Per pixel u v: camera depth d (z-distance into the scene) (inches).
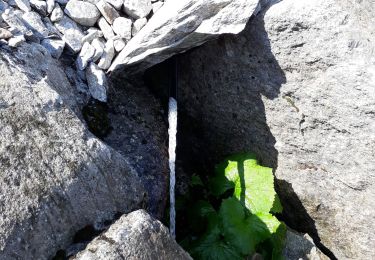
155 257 24.0
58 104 25.1
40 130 24.0
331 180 34.0
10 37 27.4
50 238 23.0
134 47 31.1
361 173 31.9
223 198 36.4
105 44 32.7
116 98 33.9
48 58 29.0
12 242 21.6
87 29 33.0
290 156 35.3
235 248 32.2
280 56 31.1
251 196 34.4
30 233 22.3
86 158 24.8
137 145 32.6
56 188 23.3
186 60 36.1
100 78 32.2
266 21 30.2
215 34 29.8
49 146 23.9
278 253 34.4
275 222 33.1
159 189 31.6
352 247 35.6
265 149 36.5
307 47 29.7
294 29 29.5
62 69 30.8
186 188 38.2
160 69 36.6
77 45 31.7
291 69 31.2
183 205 37.0
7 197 22.0
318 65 30.0
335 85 29.8
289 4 29.4
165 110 36.9
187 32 29.9
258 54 31.9
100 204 25.2
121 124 33.0
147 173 31.7
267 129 35.3
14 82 24.6
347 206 34.1
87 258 22.8
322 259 35.0
